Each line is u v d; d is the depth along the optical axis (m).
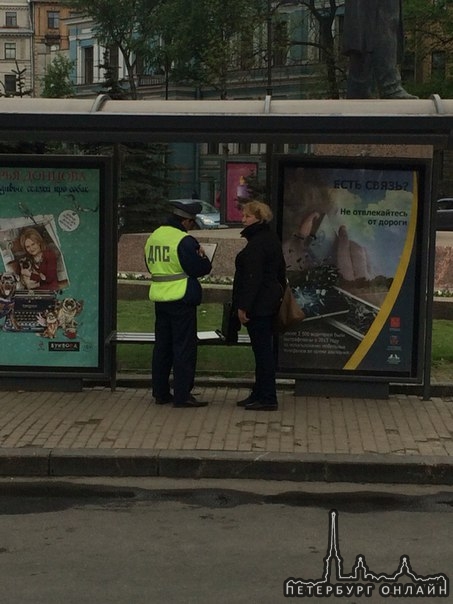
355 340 8.55
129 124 7.76
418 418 7.99
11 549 5.39
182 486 6.63
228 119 7.66
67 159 8.54
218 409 8.23
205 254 8.32
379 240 8.45
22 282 8.71
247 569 5.07
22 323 8.76
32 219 8.65
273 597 4.68
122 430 7.51
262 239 7.93
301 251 8.52
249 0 42.41
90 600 4.62
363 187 8.41
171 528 5.76
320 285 8.52
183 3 43.91
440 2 38.47
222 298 13.30
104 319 8.73
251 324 8.05
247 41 41.22
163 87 55.00
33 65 98.19
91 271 8.69
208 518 5.96
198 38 44.38
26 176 8.60
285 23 41.34
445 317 12.30
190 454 6.85
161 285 8.12
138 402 8.48
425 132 7.73
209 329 11.16
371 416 8.05
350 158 8.36
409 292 8.48
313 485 6.67
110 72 29.06
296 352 8.61
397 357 8.55
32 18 97.88
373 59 14.32
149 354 10.12
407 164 8.33
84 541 5.52
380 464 6.71
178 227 8.19
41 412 8.07
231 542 5.51
